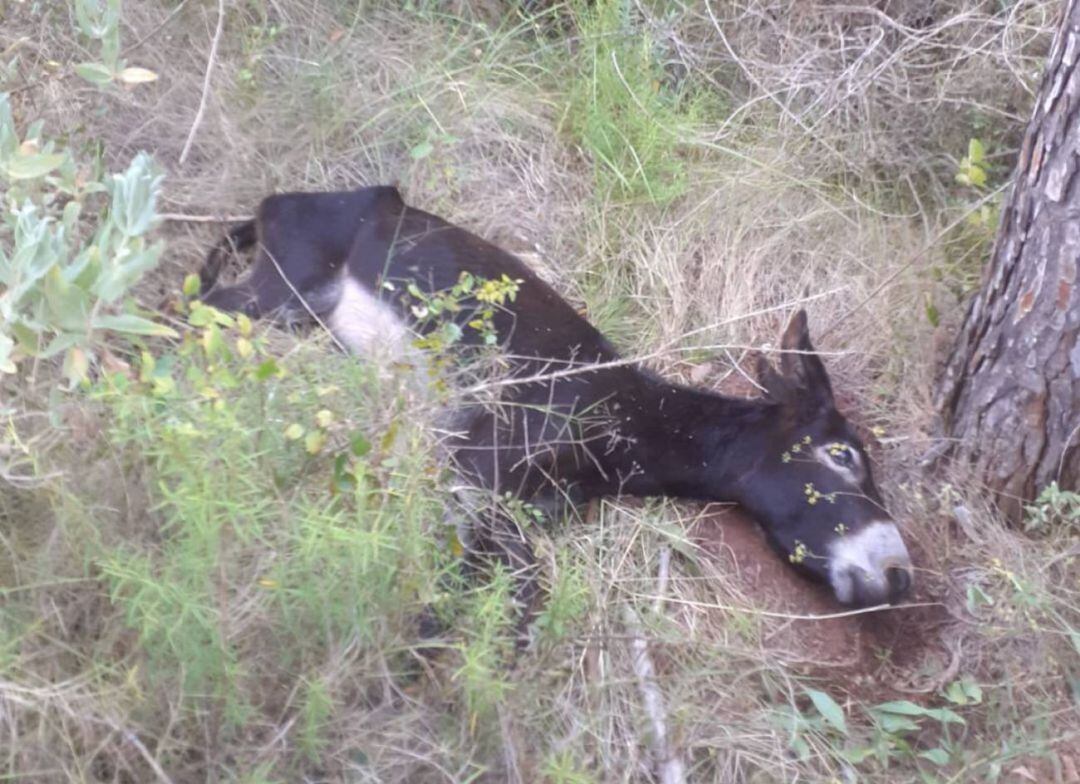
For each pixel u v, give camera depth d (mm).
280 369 2711
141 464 2754
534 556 3264
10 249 3018
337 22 4391
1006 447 3482
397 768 2725
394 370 2928
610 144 4176
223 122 3926
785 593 3424
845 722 3129
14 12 3822
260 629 2637
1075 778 3096
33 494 2770
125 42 3980
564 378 3488
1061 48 3246
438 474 2971
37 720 2557
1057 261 3297
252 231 3762
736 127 4387
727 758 3008
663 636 3145
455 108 4227
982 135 4305
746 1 4574
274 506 2682
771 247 4105
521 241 4031
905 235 4137
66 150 3117
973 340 3506
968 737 3176
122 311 2828
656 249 4043
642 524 3459
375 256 3629
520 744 2781
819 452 3469
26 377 2887
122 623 2643
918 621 3371
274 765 2637
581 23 4492
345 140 4113
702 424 3525
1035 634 3258
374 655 2699
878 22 4508
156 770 2518
